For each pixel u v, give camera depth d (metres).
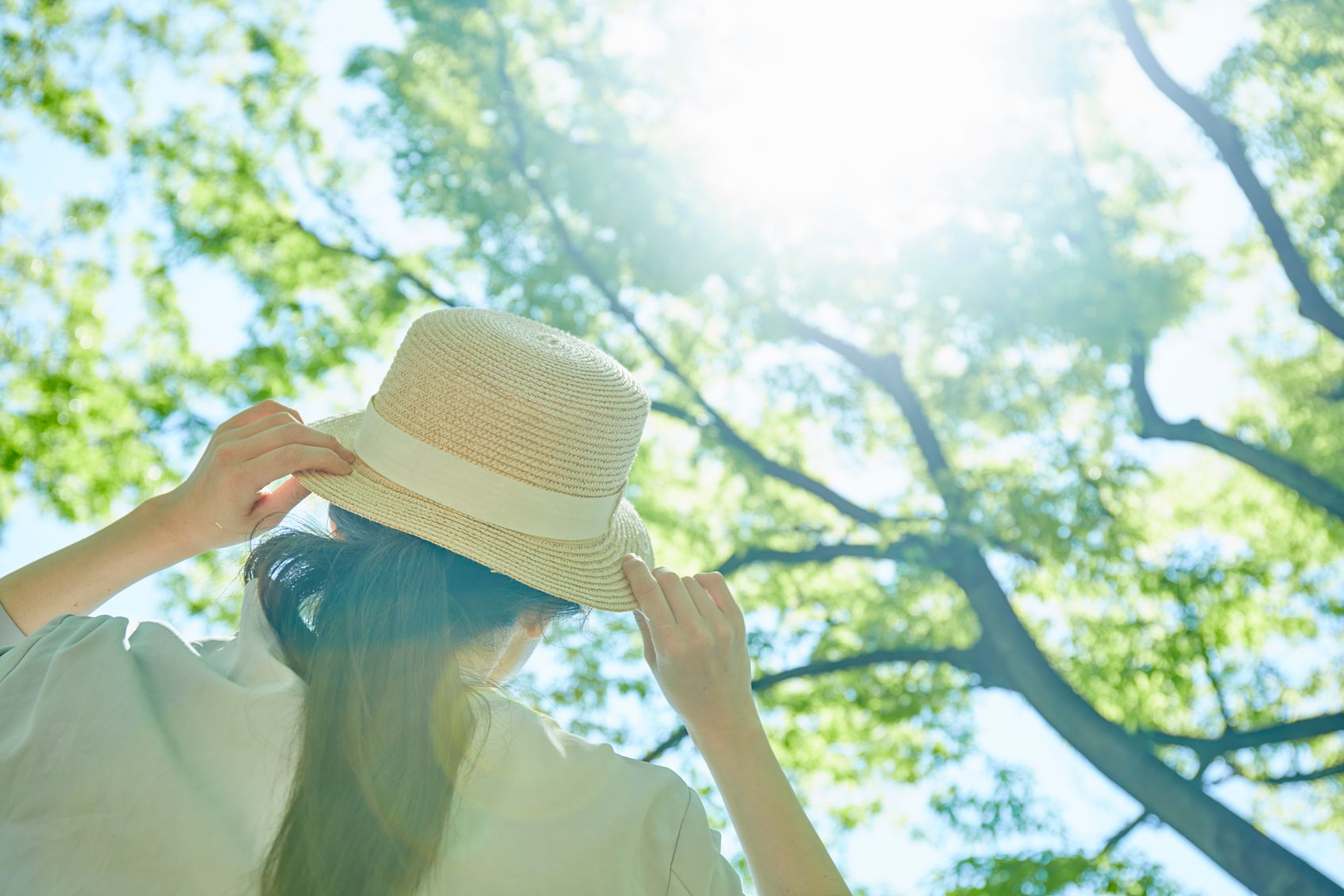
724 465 10.16
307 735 1.03
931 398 9.73
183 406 9.30
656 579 1.25
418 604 1.11
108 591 1.32
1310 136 9.23
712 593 1.27
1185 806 8.00
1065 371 8.84
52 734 1.05
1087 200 8.84
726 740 1.22
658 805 1.17
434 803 1.02
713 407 10.02
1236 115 9.41
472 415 1.29
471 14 9.57
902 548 9.20
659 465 10.41
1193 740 8.63
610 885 1.09
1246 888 7.80
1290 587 9.58
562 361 1.36
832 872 1.16
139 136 9.64
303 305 9.80
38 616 1.29
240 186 9.77
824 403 9.80
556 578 1.25
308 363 9.52
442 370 1.31
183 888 1.00
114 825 1.02
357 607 1.10
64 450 9.01
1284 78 9.29
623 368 1.47
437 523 1.22
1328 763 9.29
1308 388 9.73
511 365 1.32
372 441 1.30
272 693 1.09
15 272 9.30
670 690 1.24
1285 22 9.20
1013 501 8.59
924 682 9.51
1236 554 9.42
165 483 9.22
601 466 1.35
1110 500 8.96
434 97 9.91
